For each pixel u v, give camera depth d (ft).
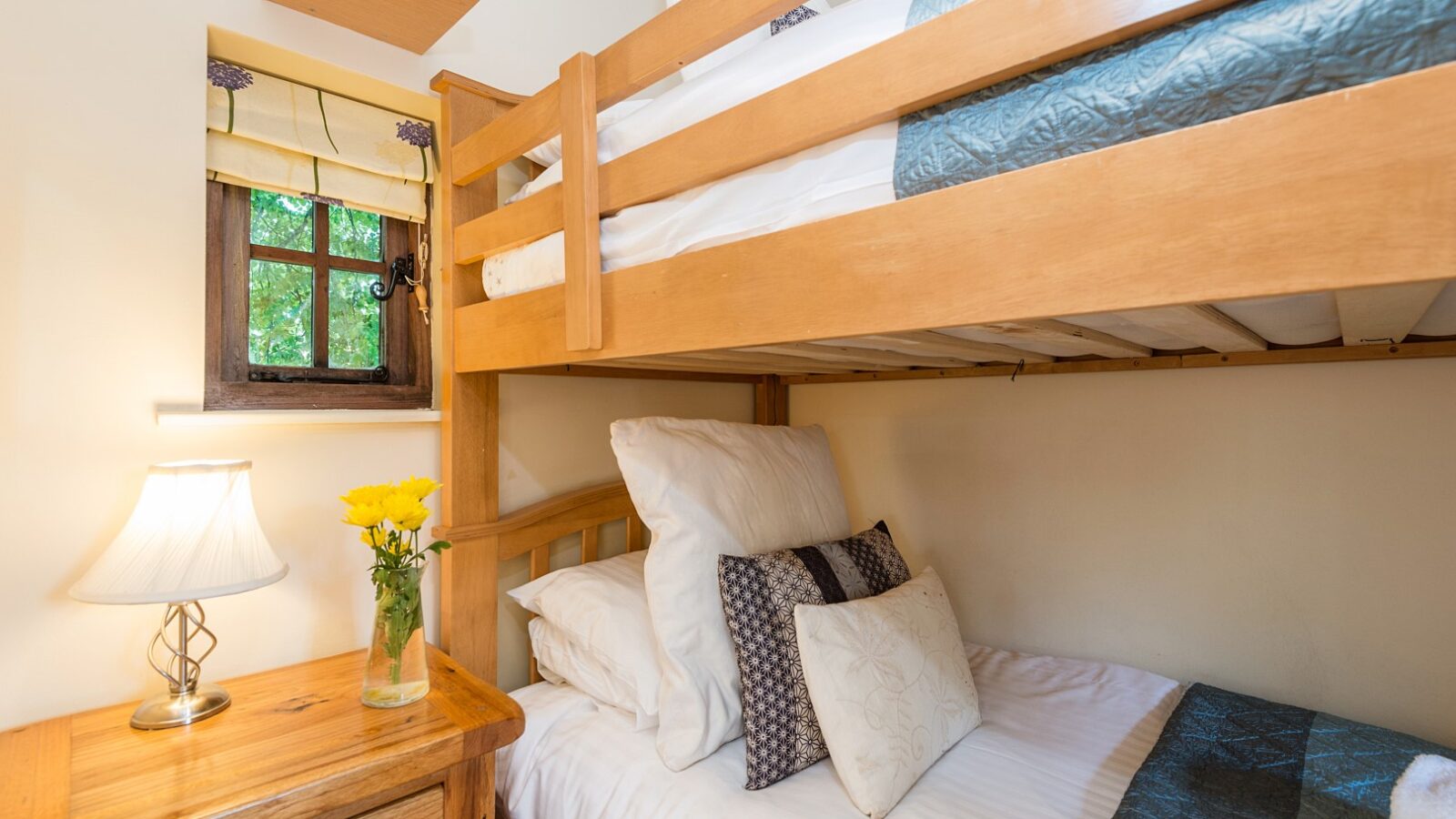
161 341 3.84
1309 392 4.50
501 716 3.55
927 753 3.58
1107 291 1.85
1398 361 4.21
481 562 4.93
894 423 6.63
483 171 4.50
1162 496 5.08
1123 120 1.89
